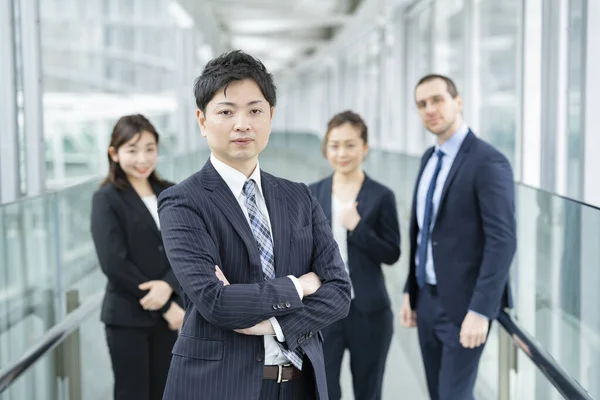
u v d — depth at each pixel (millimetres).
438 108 2990
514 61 5246
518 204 3395
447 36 7520
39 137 4449
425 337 3174
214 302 1737
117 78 13234
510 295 2986
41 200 3314
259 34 23984
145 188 3303
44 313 3344
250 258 1841
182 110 11523
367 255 3221
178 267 1795
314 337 1935
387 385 4195
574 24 3830
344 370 4266
